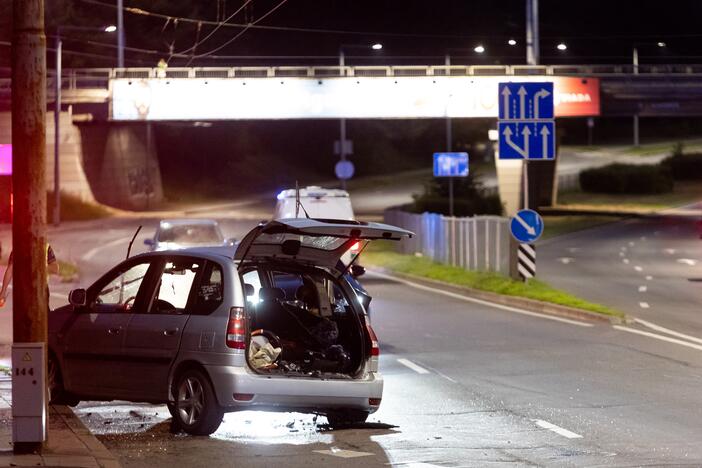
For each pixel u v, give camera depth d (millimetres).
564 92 132875
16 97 23859
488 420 30109
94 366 29844
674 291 74000
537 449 26000
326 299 30297
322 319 29547
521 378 38188
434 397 34156
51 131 160875
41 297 23984
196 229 65000
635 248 112875
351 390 28109
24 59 23812
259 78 129000
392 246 115562
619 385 36594
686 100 136875
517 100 66688
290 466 23891
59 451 23984
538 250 111812
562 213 164000
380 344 47812
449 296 71188
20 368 23562
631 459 24781
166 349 28047
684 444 26625
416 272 85438
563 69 139375
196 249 29156
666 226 142625
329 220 27750
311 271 28969
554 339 49719
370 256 103688
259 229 26953
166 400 28203
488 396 34312
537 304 63656
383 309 63094
